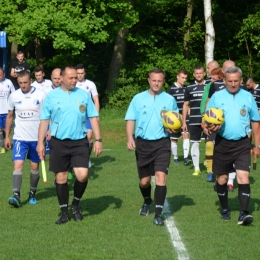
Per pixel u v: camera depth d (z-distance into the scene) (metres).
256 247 7.98
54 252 7.75
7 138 10.91
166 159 9.27
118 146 20.05
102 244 8.12
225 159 9.34
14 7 27.48
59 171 9.24
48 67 36.66
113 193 11.79
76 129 9.18
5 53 26.97
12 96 10.60
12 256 7.59
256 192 12.00
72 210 9.53
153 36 35.03
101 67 37.00
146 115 9.27
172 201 11.02
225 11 38.31
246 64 37.03
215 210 10.28
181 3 34.56
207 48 29.44
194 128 14.10
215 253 7.70
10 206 10.60
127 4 29.22
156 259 7.45
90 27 28.00
